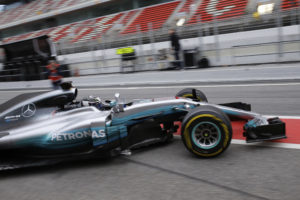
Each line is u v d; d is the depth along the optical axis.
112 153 3.45
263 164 2.98
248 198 2.40
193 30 12.95
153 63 12.59
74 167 3.40
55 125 3.55
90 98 4.25
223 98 6.27
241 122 4.41
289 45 9.71
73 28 22.31
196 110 3.24
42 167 3.51
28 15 26.44
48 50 14.38
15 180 3.22
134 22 18.48
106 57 14.84
